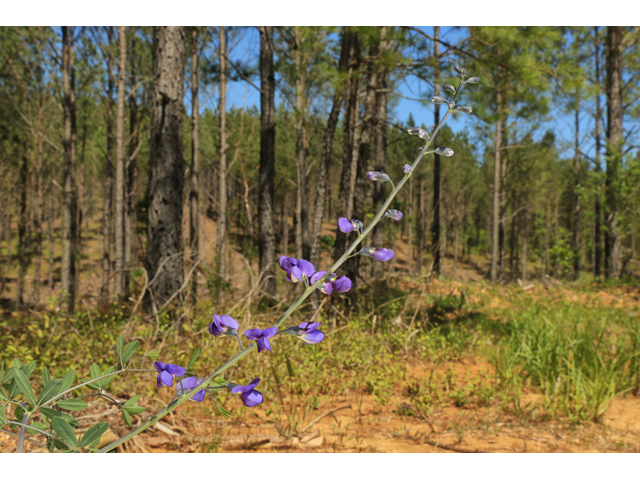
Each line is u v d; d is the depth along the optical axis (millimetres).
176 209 5762
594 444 3145
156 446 2777
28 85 15250
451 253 37281
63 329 4707
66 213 12711
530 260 37094
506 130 19719
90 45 13617
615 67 14719
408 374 4938
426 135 1230
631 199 13797
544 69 7008
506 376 4496
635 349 5113
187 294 5359
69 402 1324
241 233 24125
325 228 36594
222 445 2873
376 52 7215
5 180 19812
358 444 2996
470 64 6957
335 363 4754
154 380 3748
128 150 16562
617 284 13156
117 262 12258
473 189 29594
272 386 4027
